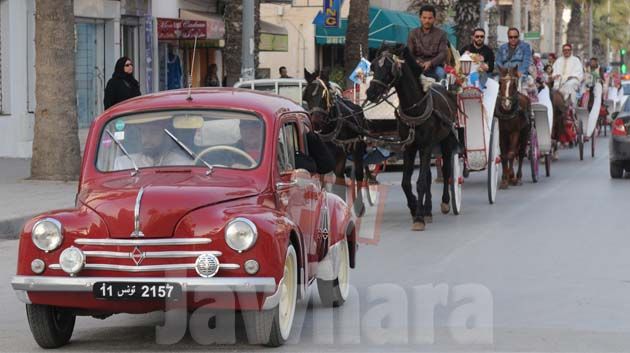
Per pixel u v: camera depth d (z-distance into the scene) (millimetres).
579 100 40125
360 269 16250
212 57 48219
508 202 25531
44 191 25172
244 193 11047
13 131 34531
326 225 12797
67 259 10547
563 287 14594
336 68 48531
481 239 19391
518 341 11367
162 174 11492
